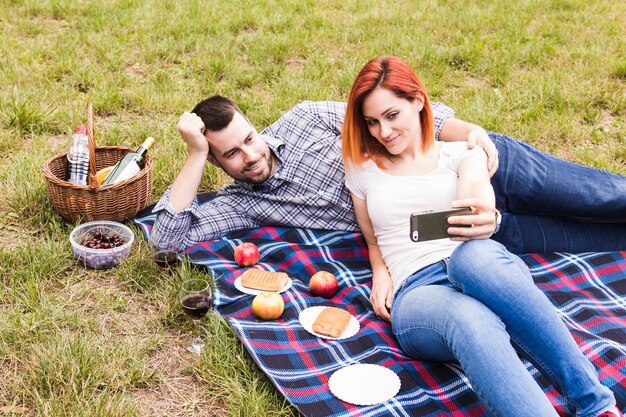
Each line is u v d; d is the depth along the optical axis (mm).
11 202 4199
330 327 3168
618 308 3441
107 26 7816
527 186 3617
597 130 5594
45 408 2688
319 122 3939
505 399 2363
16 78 6121
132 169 4062
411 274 3152
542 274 3684
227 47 7227
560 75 6551
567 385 2555
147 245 3850
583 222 3848
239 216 3951
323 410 2721
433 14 8664
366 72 3168
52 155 4867
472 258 2635
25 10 8258
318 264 3773
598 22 8414
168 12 8445
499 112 5801
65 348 2992
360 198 3451
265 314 3264
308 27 8156
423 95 3221
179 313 3328
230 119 3625
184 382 2986
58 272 3660
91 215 3947
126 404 2787
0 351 3035
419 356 2973
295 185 3873
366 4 9148
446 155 3326
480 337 2453
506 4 9133
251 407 2773
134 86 6105
